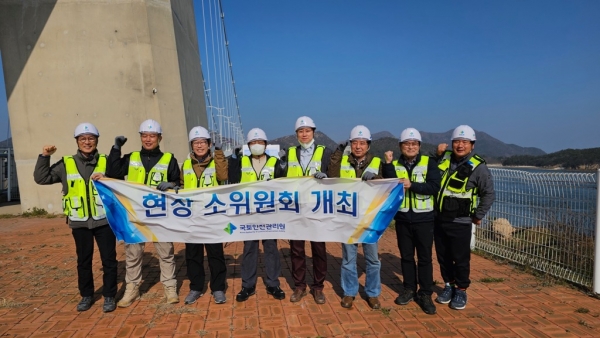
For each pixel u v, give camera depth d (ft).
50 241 26.07
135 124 36.91
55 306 15.03
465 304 14.38
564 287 16.56
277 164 15.58
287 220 14.90
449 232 14.34
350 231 14.43
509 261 20.12
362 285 17.07
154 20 37.88
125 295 14.93
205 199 14.79
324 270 15.05
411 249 14.74
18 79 36.29
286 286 17.01
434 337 12.39
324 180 14.46
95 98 36.52
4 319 13.89
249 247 15.11
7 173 49.06
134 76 36.86
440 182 14.06
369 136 14.37
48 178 14.12
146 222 14.67
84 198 14.15
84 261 14.55
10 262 21.02
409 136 13.98
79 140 14.26
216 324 13.34
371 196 14.26
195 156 15.33
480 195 14.33
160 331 12.91
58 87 36.37
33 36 36.17
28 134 36.60
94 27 36.45
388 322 13.42
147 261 20.99
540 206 18.44
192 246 15.05
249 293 15.35
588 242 16.19
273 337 12.44
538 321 13.47
